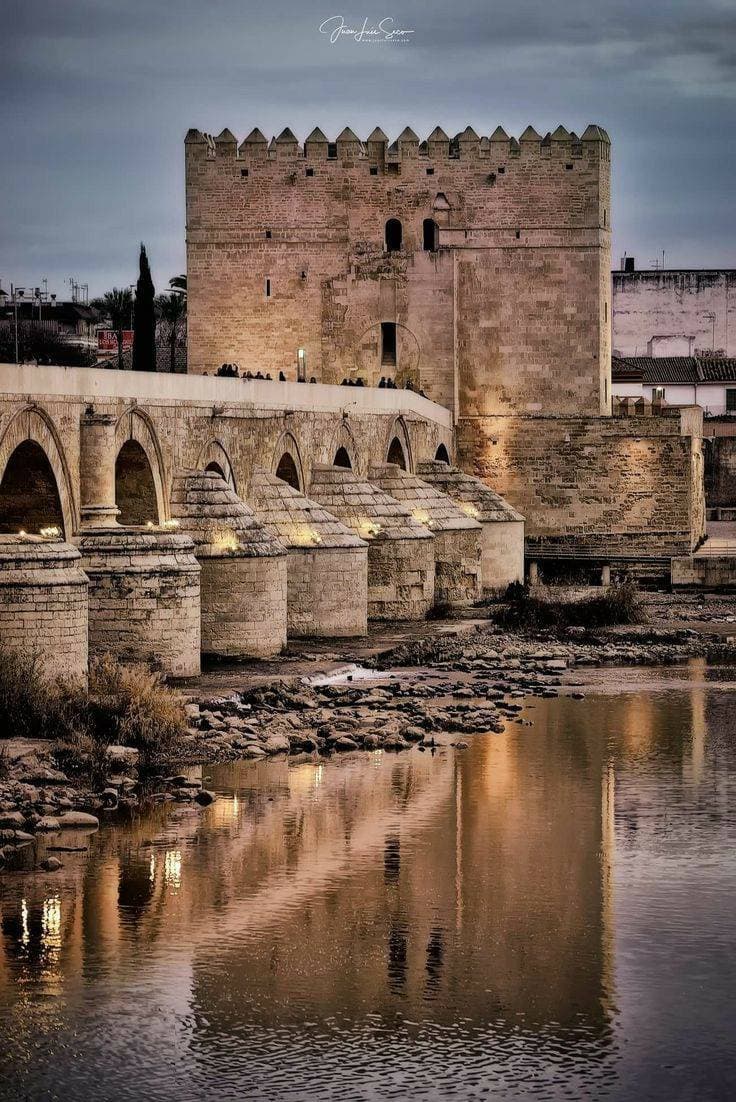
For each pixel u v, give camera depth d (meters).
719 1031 37.22
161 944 41.34
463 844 49.38
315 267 131.38
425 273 130.12
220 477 82.19
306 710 67.19
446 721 66.06
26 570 63.12
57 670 63.62
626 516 129.00
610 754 61.12
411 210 130.12
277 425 92.94
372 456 110.12
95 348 170.00
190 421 82.25
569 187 128.75
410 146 130.00
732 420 182.88
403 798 54.25
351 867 47.06
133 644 72.69
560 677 79.19
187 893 44.69
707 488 172.62
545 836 50.31
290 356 131.88
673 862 47.94
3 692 59.22
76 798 52.59
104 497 73.00
